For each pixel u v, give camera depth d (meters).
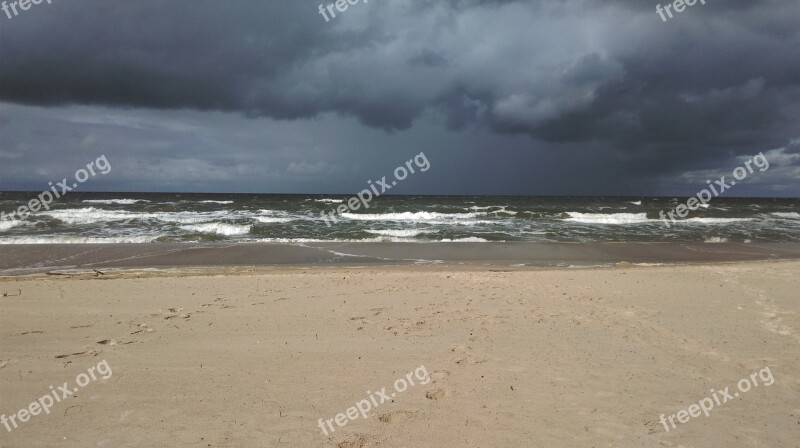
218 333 6.42
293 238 20.03
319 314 7.44
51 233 20.19
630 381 4.86
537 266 14.03
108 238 18.69
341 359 5.46
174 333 6.39
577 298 8.60
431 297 8.66
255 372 5.06
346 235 20.80
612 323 6.96
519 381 4.85
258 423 3.98
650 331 6.58
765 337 6.33
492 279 10.49
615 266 14.11
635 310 7.73
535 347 5.88
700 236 22.55
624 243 19.41
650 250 17.69
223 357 5.50
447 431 3.86
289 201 49.09
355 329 6.64
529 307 7.91
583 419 4.07
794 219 33.34
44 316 7.20
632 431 3.88
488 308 7.84
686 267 12.77
